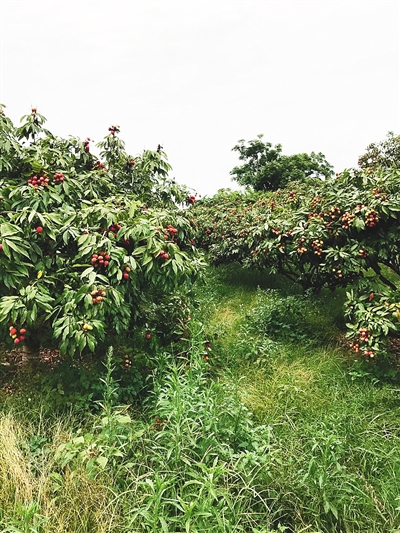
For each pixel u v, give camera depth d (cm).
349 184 426
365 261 374
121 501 184
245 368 344
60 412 267
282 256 463
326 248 393
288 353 371
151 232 275
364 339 311
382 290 355
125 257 258
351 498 189
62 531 168
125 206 322
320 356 363
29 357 331
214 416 216
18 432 238
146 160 418
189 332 345
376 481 210
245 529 175
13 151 321
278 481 197
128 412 264
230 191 1109
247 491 188
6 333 282
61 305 253
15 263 247
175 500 171
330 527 184
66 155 371
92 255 270
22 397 281
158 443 217
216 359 354
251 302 528
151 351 327
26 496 185
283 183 1702
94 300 240
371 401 287
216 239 700
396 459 219
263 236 469
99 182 366
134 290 303
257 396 293
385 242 350
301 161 1784
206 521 162
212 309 498
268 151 1903
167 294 389
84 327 232
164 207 421
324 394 301
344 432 243
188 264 292
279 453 223
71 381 296
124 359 311
